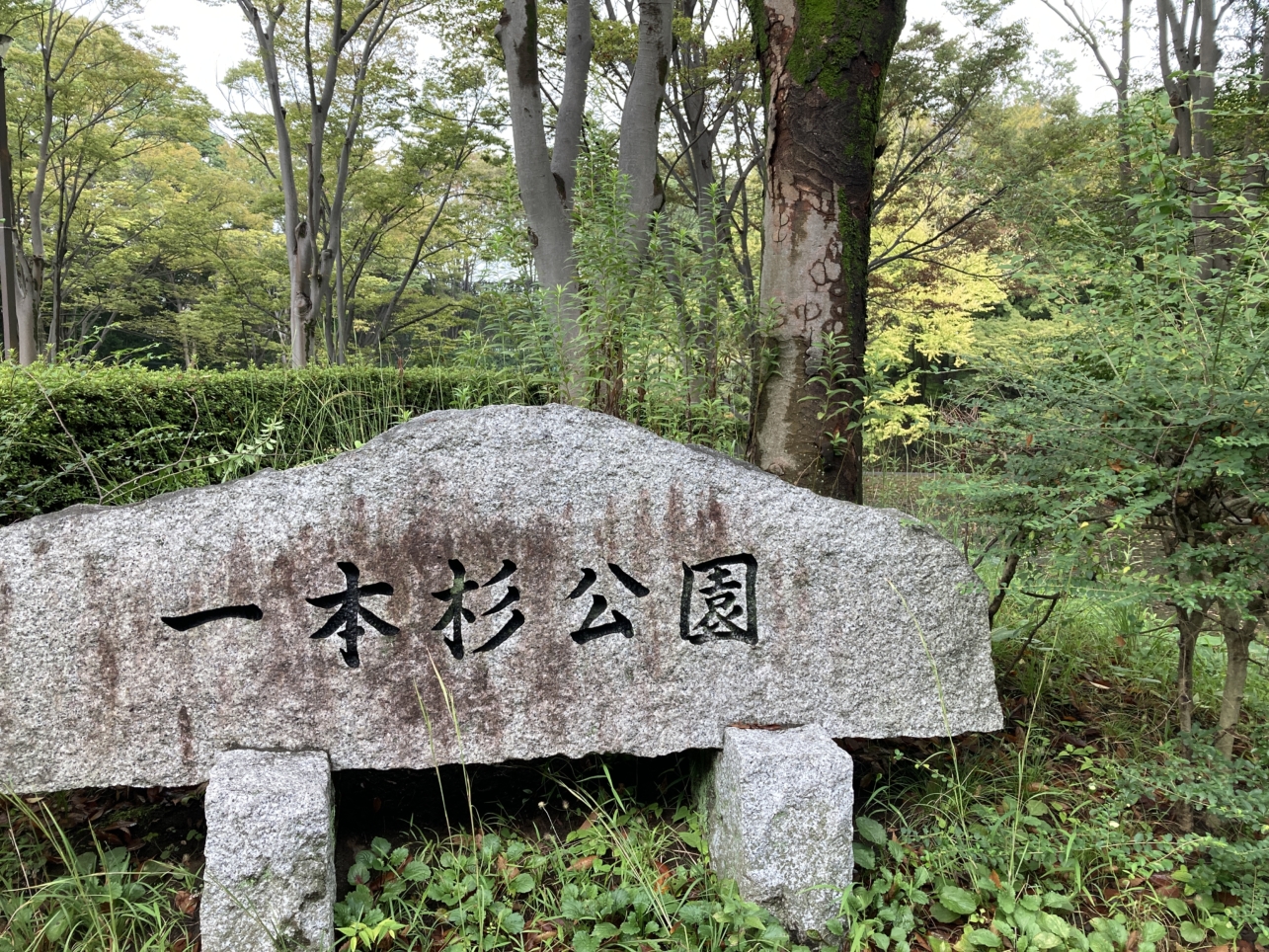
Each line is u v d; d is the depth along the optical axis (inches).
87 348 791.7
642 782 101.2
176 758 79.1
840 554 91.5
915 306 373.7
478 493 85.0
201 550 79.8
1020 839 89.0
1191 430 83.7
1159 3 343.3
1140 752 104.8
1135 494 84.4
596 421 87.7
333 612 81.8
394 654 83.0
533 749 85.4
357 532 82.5
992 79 379.6
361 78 495.8
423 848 88.7
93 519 78.4
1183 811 93.4
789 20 125.0
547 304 154.3
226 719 80.0
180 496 80.0
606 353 139.6
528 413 86.7
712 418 134.7
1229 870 83.9
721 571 89.4
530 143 232.7
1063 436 88.7
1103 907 85.2
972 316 415.2
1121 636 137.2
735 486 90.0
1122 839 87.5
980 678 94.2
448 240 711.1
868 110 125.8
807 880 79.9
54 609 77.4
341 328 550.6
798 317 125.4
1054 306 98.2
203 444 164.9
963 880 87.5
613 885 84.8
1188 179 97.3
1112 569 89.3
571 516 86.7
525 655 85.5
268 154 679.7
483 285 184.5
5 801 89.8
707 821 91.3
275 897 72.3
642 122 236.1
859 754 106.3
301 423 164.7
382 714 82.6
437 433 84.7
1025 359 101.9
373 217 633.0
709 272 147.0
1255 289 80.8
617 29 324.2
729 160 402.6
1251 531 84.0
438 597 83.9
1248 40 315.3
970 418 104.7
